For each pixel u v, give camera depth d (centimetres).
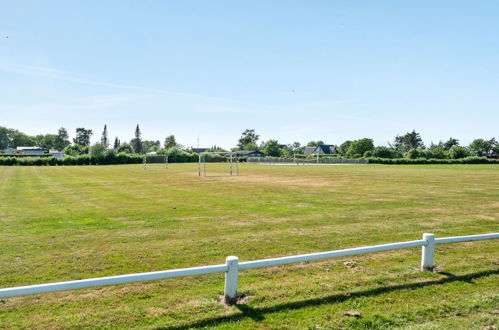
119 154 6812
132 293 529
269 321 438
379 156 8688
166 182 2647
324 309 471
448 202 1527
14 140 16488
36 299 507
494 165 6041
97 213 1259
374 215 1208
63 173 3778
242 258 716
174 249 781
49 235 912
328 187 2228
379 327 427
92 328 421
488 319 447
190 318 445
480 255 721
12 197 1733
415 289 541
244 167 5434
